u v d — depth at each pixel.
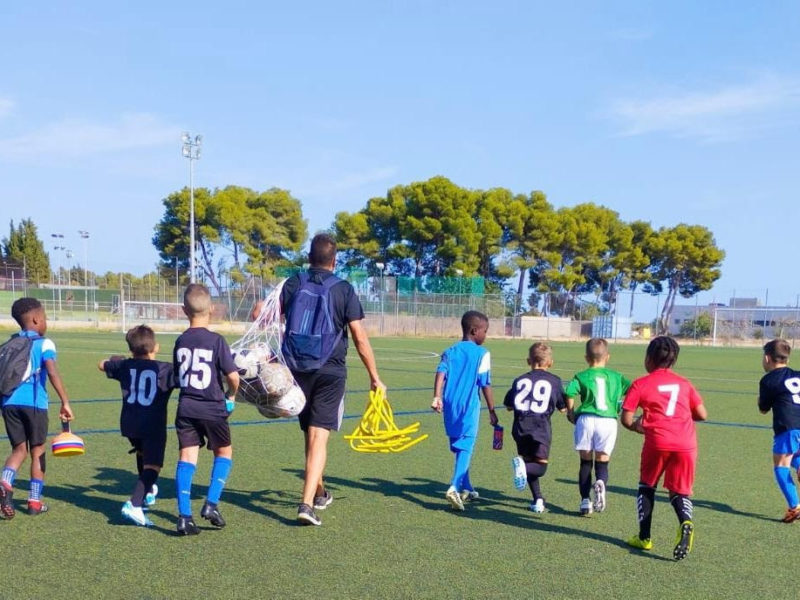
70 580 3.78
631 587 3.88
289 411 4.88
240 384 4.86
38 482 5.07
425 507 5.52
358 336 5.11
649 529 4.50
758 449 8.41
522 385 5.56
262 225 58.53
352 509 5.42
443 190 54.12
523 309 47.28
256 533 4.73
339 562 4.17
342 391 5.11
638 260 60.53
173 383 4.86
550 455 7.82
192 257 39.12
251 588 3.72
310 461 4.95
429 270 57.06
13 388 4.91
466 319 5.71
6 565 4.00
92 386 13.05
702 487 6.43
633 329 50.78
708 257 63.28
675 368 22.12
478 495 5.97
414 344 31.84
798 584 4.00
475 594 3.71
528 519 5.26
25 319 5.15
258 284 45.75
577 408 5.46
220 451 4.88
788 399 5.43
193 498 5.66
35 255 73.00
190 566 4.04
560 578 4.00
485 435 9.25
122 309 39.25
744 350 37.97
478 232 53.81
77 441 5.13
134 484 6.06
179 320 45.28
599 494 5.20
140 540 4.52
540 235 55.25
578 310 48.50
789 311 50.09
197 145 39.06
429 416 10.57
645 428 4.45
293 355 4.95
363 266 56.97
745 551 4.60
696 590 3.87
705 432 9.63
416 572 4.03
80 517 5.03
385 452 7.73
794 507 5.24
